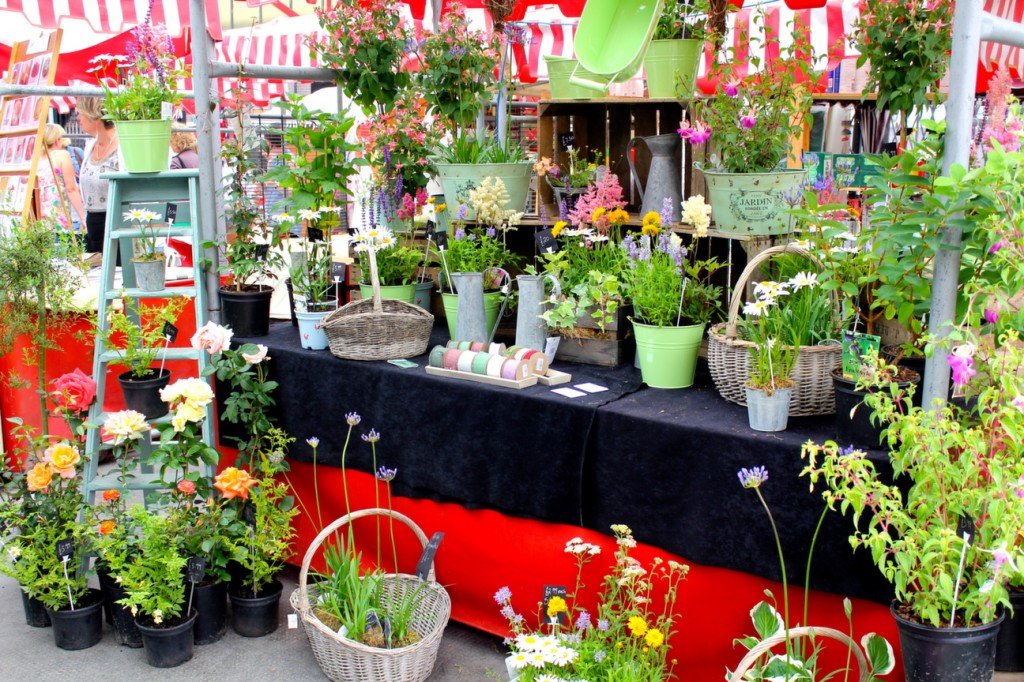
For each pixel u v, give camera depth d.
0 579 3.86
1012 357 1.98
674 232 3.27
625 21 2.98
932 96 3.07
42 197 5.15
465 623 3.23
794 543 2.41
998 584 1.92
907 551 1.99
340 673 2.92
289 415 3.58
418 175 3.96
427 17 5.94
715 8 3.44
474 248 3.71
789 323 2.62
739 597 2.58
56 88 4.48
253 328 3.79
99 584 3.56
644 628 2.46
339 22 3.85
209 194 3.73
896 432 2.08
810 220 2.59
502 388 2.98
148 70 3.62
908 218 2.24
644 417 2.66
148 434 3.70
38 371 4.48
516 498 2.96
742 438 2.46
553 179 3.91
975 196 2.11
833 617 2.45
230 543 3.25
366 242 3.59
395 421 3.25
